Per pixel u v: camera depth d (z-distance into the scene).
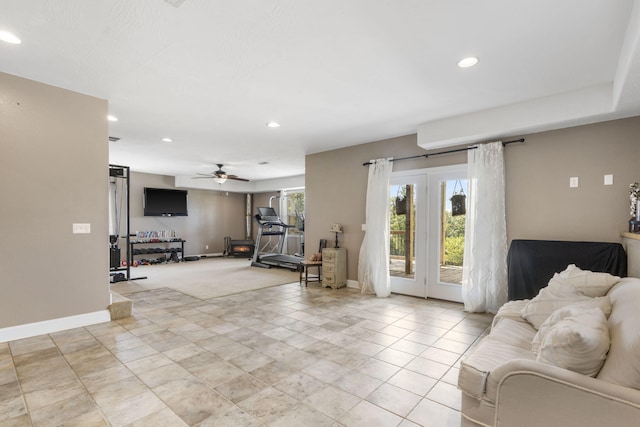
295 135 4.94
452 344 3.03
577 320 1.52
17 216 3.00
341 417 1.92
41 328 3.15
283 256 8.45
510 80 3.02
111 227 8.35
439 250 4.64
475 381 1.52
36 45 2.41
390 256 5.12
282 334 3.27
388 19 2.10
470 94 3.35
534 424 1.31
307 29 2.21
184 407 2.00
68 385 2.25
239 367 2.54
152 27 2.18
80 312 3.40
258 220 8.65
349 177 5.61
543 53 2.52
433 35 2.28
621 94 2.68
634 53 2.03
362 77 2.96
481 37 2.31
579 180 3.52
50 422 1.85
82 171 3.36
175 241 9.23
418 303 4.48
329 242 5.89
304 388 2.24
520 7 1.97
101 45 2.41
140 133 4.85
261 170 8.54
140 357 2.71
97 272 3.50
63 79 3.02
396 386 2.27
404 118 4.12
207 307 4.26
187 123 4.35
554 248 3.45
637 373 1.17
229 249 10.58
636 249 2.82
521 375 1.34
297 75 2.92
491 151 4.00
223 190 10.48
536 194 3.78
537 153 3.78
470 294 4.05
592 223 3.44
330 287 5.44
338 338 3.17
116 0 1.90
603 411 1.18
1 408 1.97
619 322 1.46
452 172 4.49
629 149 3.25
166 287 5.52
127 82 3.08
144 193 8.98
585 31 2.22
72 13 2.02
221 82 3.07
